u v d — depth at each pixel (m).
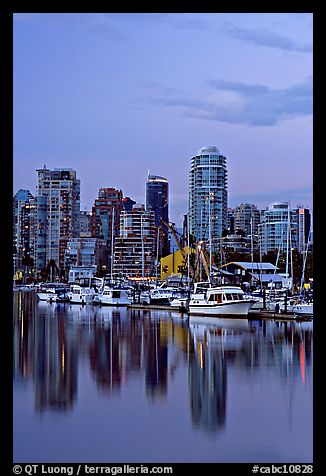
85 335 66.75
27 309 119.75
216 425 27.84
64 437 26.16
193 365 44.22
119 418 28.94
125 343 58.69
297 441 25.50
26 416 29.30
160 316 97.19
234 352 51.44
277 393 34.31
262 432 26.70
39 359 47.22
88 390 35.06
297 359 47.00
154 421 28.50
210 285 100.12
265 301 96.19
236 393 34.28
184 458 23.69
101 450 24.48
